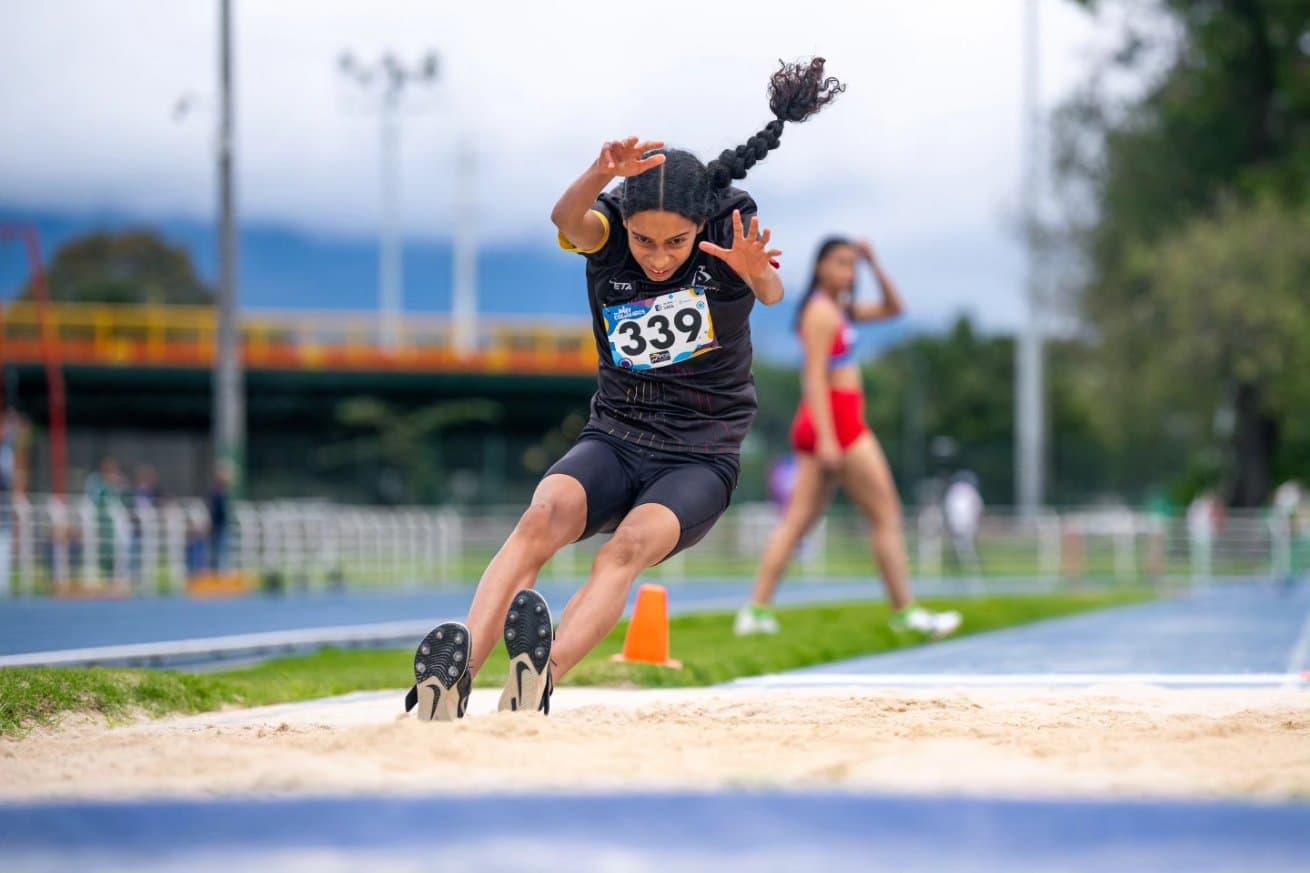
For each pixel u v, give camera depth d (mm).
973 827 9047
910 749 14391
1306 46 122500
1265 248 114438
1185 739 15812
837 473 39781
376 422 151500
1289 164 121750
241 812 9508
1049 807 9469
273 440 158625
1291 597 75688
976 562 95500
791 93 17734
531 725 14867
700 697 21797
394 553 92625
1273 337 113938
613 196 17797
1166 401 123625
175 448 145000
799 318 39156
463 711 15688
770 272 17078
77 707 20750
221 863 8469
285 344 124500
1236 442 126312
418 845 8727
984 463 185375
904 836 8844
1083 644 40406
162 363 119625
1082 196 128000
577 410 132625
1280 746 15008
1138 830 8953
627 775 12312
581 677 26797
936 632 40469
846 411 39500
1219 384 119938
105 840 8961
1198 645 39906
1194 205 126500
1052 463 182125
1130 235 125062
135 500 79875
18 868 8461
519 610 15789
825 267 38938
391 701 23328
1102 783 11867
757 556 101125
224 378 86062
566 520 17234
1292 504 108688
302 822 9258
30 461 105688
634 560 17062
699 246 17031
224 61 85688
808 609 49562
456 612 60531
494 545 98375
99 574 75062
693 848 8609
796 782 11688
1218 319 114938
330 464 159500
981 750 14172
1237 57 121812
